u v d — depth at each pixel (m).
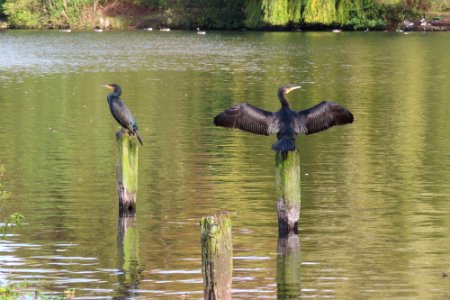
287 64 46.44
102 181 18.53
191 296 11.80
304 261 13.27
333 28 72.00
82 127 25.61
